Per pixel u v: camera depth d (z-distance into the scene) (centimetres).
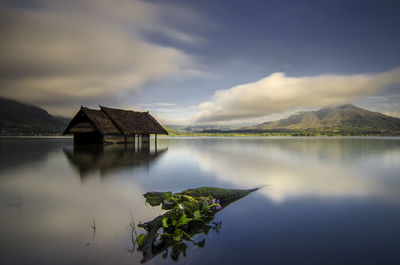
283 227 541
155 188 925
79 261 390
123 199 754
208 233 508
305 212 645
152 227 512
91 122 3092
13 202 719
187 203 643
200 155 2319
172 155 2264
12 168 1382
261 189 926
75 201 731
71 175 1171
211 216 612
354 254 421
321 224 559
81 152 2372
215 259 401
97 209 655
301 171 1367
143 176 1171
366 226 549
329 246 450
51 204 701
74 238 473
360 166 1590
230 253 423
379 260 401
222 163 1717
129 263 387
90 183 996
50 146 3331
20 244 447
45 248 433
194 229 530
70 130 3131
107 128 3169
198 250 434
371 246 451
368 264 389
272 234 504
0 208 663
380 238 486
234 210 661
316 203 730
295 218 600
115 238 474
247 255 416
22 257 401
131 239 471
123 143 3503
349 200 768
